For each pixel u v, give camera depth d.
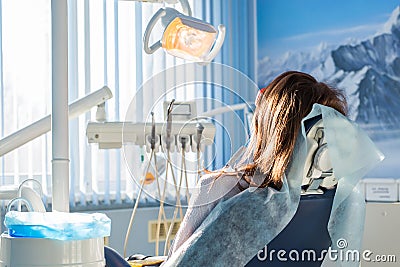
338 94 1.57
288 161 1.47
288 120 1.47
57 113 1.26
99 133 1.96
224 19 3.88
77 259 1.10
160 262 1.82
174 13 1.53
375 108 3.72
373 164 1.46
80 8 3.41
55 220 1.13
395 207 2.21
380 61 3.71
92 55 3.46
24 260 1.10
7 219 1.15
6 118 3.22
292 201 1.47
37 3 3.30
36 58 3.29
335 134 1.43
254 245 1.47
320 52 3.90
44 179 3.28
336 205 1.51
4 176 3.20
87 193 3.42
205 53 1.50
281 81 1.53
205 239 1.46
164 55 3.65
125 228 3.54
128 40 3.56
